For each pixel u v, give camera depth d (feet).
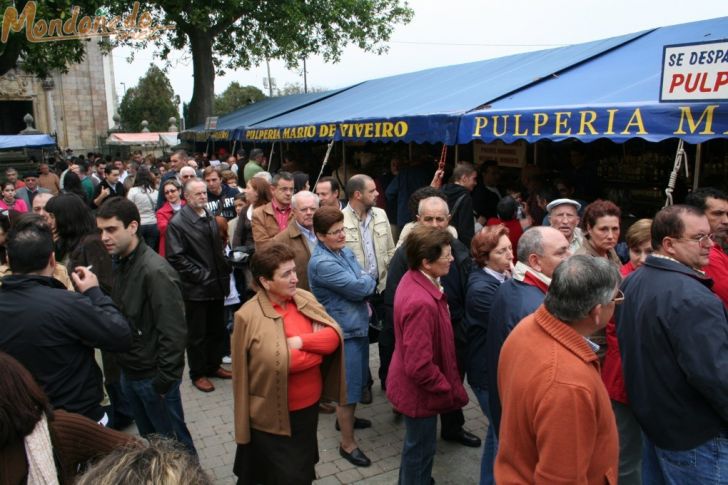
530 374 6.41
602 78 18.93
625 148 24.25
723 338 7.47
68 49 47.78
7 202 30.50
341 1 63.52
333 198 17.87
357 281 12.57
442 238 9.96
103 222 10.40
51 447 6.04
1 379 5.71
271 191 18.57
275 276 9.62
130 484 3.76
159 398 11.11
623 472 9.95
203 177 24.13
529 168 23.86
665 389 7.93
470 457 12.94
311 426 10.08
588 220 12.04
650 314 8.05
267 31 65.67
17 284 8.21
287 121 37.45
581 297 6.29
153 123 158.71
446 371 10.22
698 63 12.73
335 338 10.11
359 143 42.50
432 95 26.66
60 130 108.27
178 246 16.20
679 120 13.35
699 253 8.51
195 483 3.92
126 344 9.05
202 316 16.93
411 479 10.44
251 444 9.89
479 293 10.76
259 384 9.57
